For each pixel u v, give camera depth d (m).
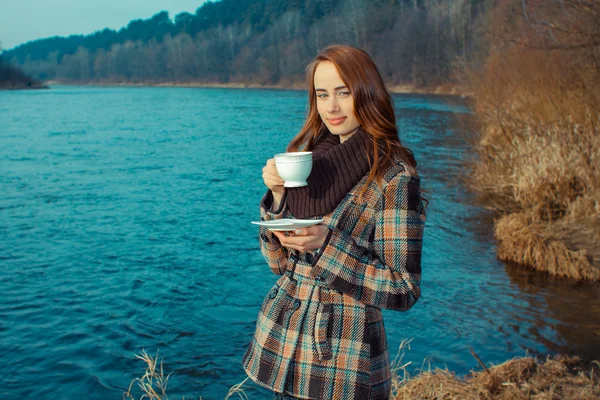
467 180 11.99
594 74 10.02
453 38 50.62
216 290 6.99
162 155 18.02
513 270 7.12
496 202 10.20
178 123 29.11
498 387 3.85
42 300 6.73
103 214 10.59
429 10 61.69
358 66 1.80
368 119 1.80
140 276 7.46
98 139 22.42
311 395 1.75
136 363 5.29
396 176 1.76
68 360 5.37
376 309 1.83
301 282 1.85
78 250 8.52
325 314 1.77
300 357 1.78
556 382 3.91
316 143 2.07
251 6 137.75
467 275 7.01
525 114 11.10
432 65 53.50
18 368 5.25
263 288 7.07
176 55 118.31
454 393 3.62
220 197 12.01
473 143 15.43
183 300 6.68
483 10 49.81
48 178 14.08
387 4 71.25
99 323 6.11
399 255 1.72
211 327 5.99
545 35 11.20
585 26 10.41
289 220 1.66
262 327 1.87
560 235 7.68
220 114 34.38
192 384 4.89
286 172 1.74
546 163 9.22
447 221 9.28
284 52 84.81
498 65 12.58
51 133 24.78
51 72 170.75
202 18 153.12
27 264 7.93
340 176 1.79
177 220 10.19
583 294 6.33
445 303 6.21
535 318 5.74
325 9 93.19
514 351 5.09
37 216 10.44
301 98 52.12
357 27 69.00
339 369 1.75
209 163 16.42
